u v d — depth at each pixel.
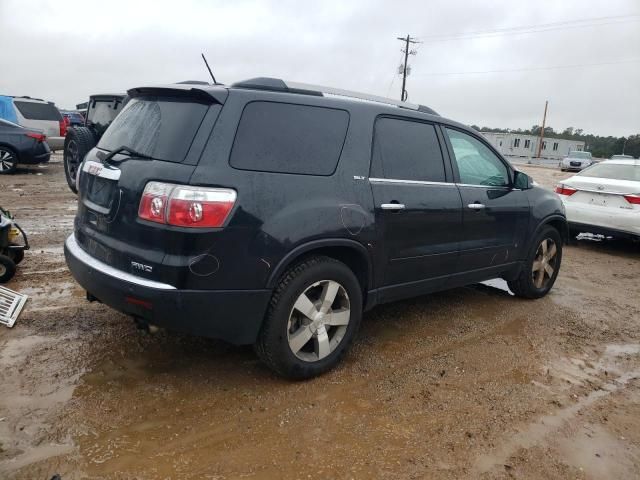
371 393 3.43
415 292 4.25
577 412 3.36
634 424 3.25
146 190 2.97
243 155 3.07
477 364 3.96
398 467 2.71
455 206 4.30
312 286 3.39
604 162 9.23
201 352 3.84
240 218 2.97
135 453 2.69
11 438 2.73
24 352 3.66
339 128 3.55
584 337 4.65
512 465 2.79
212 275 2.95
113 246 3.15
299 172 3.28
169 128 3.12
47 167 15.91
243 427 2.97
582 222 8.48
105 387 3.28
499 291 5.92
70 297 4.74
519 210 5.04
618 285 6.55
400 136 3.99
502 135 74.88
